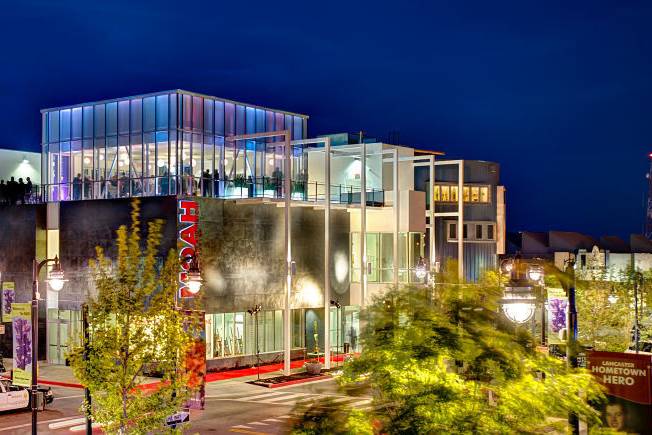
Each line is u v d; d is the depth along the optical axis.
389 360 14.28
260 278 49.25
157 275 44.88
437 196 78.25
